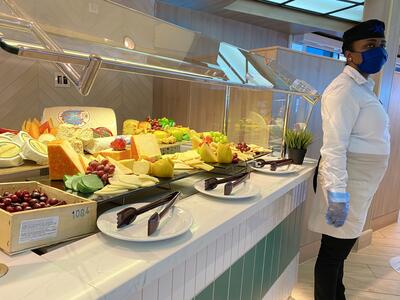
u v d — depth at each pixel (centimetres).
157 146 149
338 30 561
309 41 644
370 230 311
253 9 480
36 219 74
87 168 112
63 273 66
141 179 112
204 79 130
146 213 96
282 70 213
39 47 72
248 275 148
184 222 93
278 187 145
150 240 80
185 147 199
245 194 125
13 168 114
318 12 520
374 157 159
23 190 94
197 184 135
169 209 98
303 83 206
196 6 432
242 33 533
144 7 378
